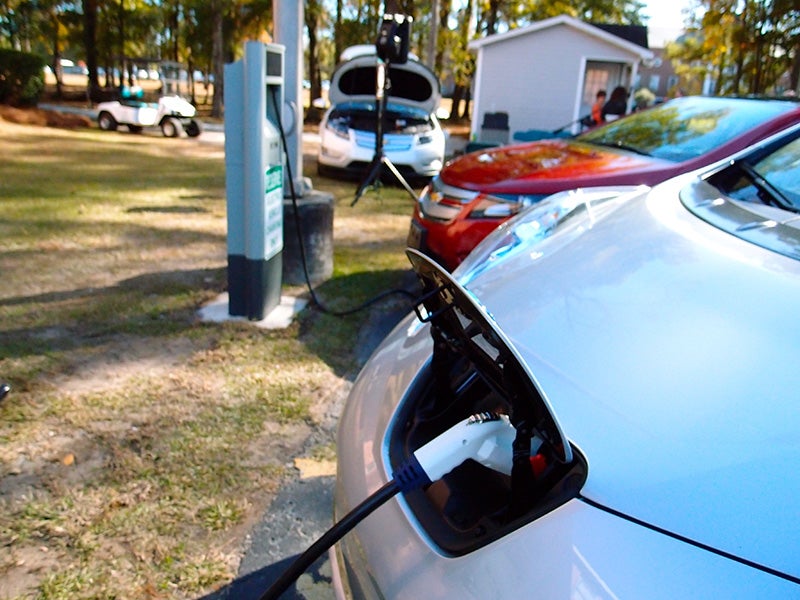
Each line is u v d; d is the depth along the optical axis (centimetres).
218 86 2550
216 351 376
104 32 3184
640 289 144
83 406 310
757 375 113
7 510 240
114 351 369
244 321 417
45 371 340
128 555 225
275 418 313
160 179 948
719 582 88
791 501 93
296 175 485
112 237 607
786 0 1597
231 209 399
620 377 120
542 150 495
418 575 116
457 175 453
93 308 428
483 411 148
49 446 278
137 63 2186
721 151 421
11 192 778
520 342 138
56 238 592
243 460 280
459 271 229
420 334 185
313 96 2869
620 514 99
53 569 216
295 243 485
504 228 252
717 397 110
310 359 375
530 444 117
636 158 444
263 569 224
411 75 1102
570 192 290
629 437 108
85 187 843
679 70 3234
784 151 227
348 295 480
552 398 120
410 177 1043
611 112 1255
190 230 648
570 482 107
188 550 229
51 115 1720
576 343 132
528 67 1900
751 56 1977
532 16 2884
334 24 2920
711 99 523
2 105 1684
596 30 1841
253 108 375
